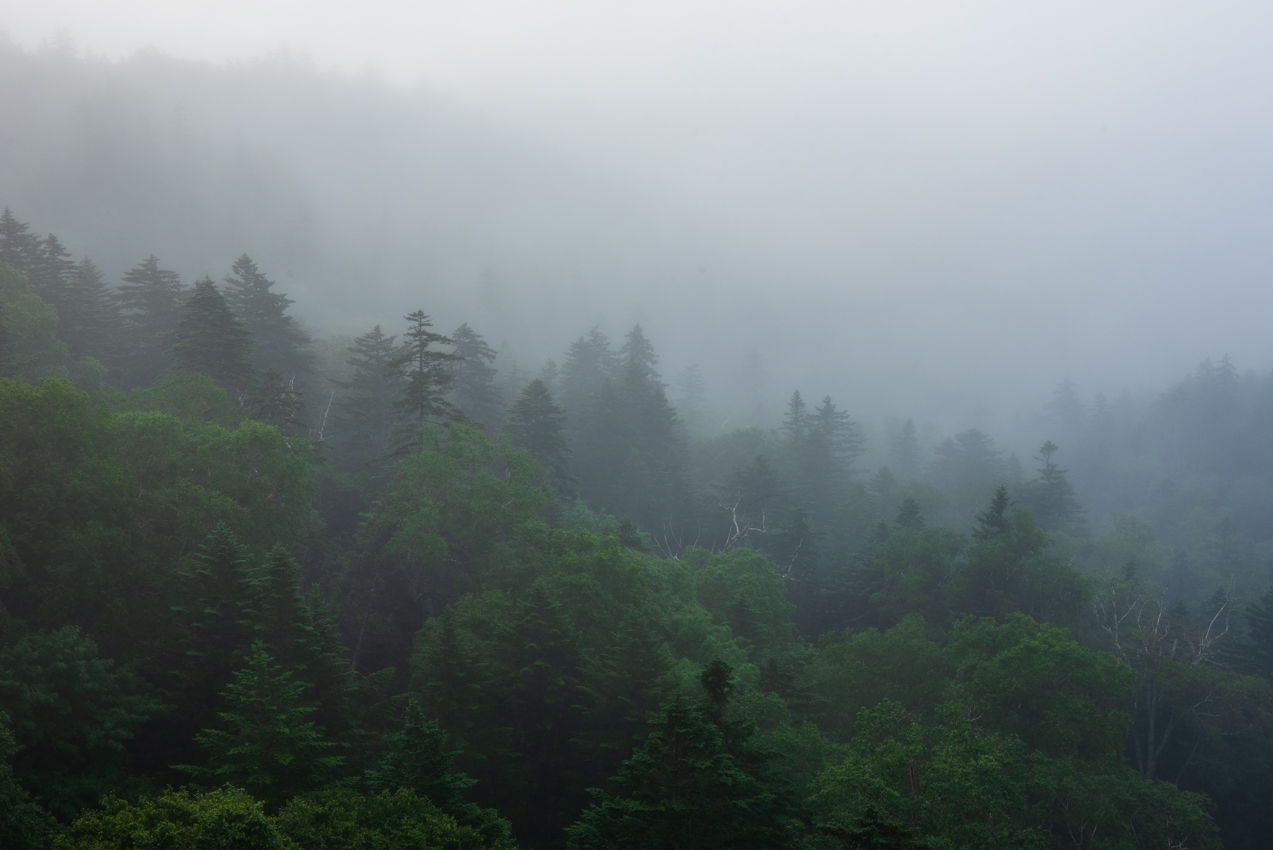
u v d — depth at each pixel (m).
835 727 40.66
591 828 21.78
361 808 18.94
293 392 51.12
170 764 25.56
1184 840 33.84
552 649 32.69
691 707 22.62
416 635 38.50
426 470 45.03
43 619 27.86
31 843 17.73
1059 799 33.56
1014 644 40.94
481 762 29.34
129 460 35.97
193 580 29.77
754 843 21.53
